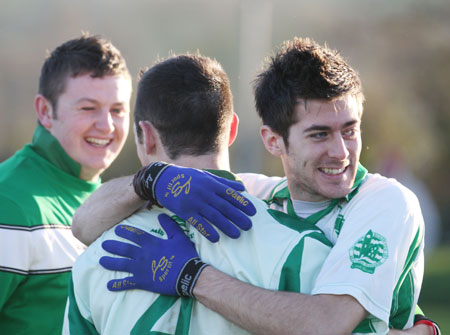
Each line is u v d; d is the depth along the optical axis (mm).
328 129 7766
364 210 7484
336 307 6820
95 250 7855
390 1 65062
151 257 7348
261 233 7293
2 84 81000
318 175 7879
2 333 10219
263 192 9062
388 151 43812
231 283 7004
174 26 83812
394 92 62281
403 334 7688
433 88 61562
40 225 10539
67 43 11969
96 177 12047
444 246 45406
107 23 84062
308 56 7906
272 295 6883
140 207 7949
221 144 7902
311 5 71375
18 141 79000
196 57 8164
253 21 60406
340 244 7262
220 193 7301
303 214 8180
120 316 7391
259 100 8484
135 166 63469
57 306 10602
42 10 85688
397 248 7207
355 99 7930
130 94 12328
